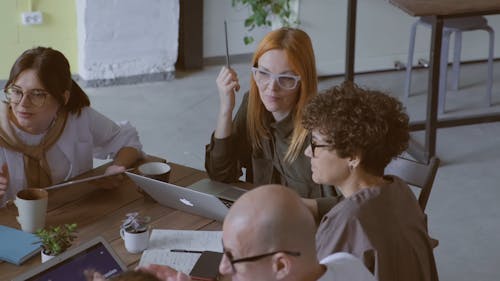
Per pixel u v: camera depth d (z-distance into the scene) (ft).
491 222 13.93
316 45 20.45
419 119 18.22
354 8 17.78
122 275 4.86
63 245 7.29
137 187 9.04
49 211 8.48
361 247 6.43
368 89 6.98
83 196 8.84
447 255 12.82
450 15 15.05
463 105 19.02
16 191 9.07
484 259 12.75
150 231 8.09
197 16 20.42
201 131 17.43
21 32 18.80
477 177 15.64
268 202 5.28
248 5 21.03
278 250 5.24
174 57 20.03
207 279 7.16
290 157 8.96
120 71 19.65
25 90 8.63
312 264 5.45
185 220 8.37
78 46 19.48
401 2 15.44
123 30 19.26
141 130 17.30
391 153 6.77
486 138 17.48
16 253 7.55
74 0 19.03
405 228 6.62
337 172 6.81
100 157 10.14
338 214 6.59
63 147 9.29
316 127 6.73
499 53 22.17
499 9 15.34
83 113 9.52
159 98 19.07
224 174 9.33
